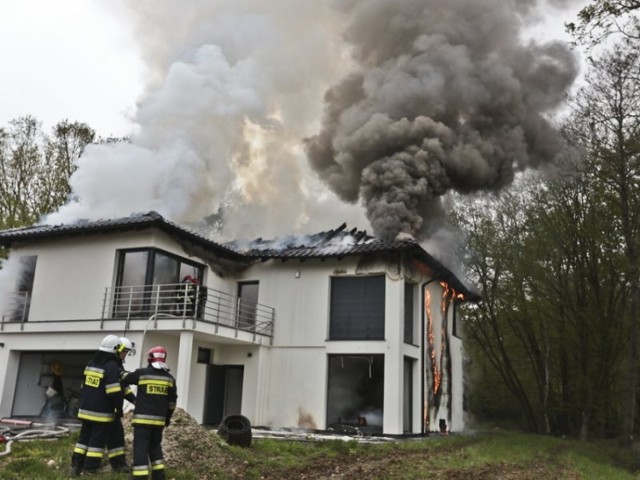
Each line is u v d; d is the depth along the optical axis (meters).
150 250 16.56
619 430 23.86
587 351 22.25
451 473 10.41
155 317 15.51
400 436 16.58
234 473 9.12
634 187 18.23
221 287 19.23
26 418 16.58
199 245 18.11
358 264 18.23
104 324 16.09
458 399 21.94
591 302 22.22
